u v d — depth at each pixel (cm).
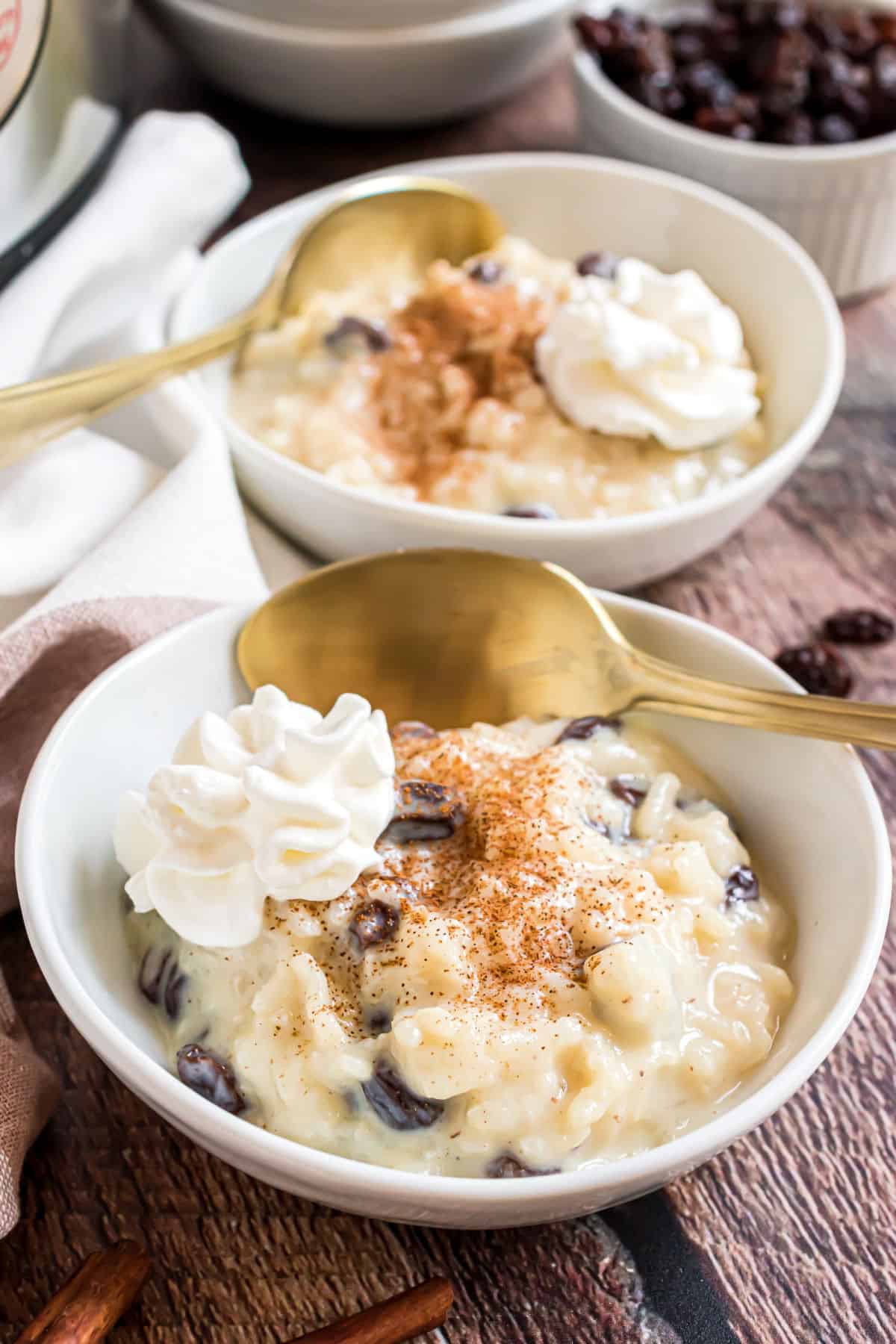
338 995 46
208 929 46
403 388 59
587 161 63
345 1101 45
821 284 60
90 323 60
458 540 54
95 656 51
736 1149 48
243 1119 45
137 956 47
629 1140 45
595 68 67
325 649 51
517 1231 47
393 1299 45
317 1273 46
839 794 48
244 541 55
